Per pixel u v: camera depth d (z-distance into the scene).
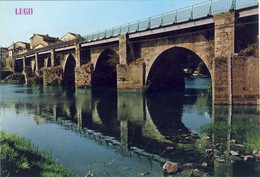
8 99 35.59
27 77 78.56
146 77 36.03
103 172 9.80
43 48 72.31
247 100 22.66
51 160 10.52
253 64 22.27
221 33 23.64
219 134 14.65
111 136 15.47
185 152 11.89
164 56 34.66
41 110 26.20
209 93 35.53
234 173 9.32
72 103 30.88
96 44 45.31
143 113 23.20
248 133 14.42
